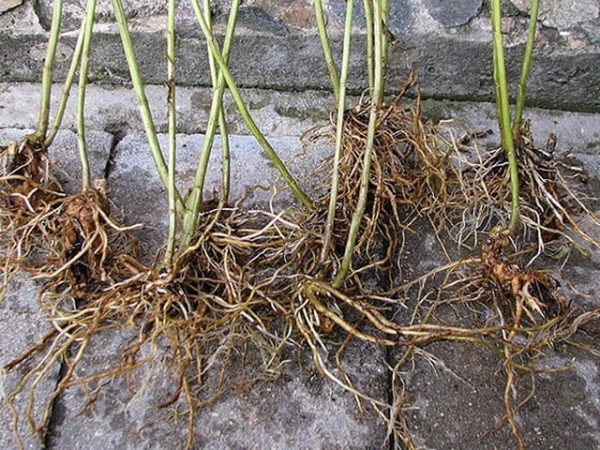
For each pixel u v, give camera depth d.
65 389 0.33
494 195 0.40
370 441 0.32
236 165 0.44
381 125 0.38
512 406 0.34
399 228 0.41
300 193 0.37
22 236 0.35
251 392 0.34
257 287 0.34
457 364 0.35
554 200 0.38
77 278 0.36
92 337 0.35
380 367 0.35
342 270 0.35
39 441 0.31
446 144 0.42
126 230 0.36
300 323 0.34
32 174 0.37
